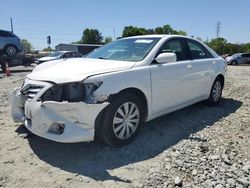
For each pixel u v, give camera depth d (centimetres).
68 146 419
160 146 424
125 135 417
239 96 776
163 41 498
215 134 477
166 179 333
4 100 723
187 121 542
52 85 374
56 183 327
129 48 497
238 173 346
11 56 1775
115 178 336
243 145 437
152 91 448
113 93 384
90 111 366
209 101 641
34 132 385
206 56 616
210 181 328
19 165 366
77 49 3247
